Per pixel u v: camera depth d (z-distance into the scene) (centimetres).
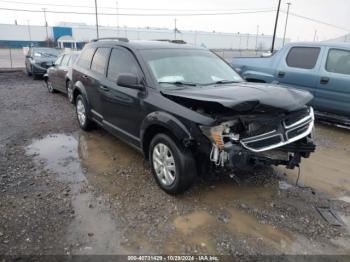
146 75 379
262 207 333
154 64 393
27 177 397
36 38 6862
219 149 290
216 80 413
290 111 303
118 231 288
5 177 396
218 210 325
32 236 279
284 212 325
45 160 455
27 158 462
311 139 357
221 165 295
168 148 337
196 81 396
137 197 349
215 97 301
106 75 472
